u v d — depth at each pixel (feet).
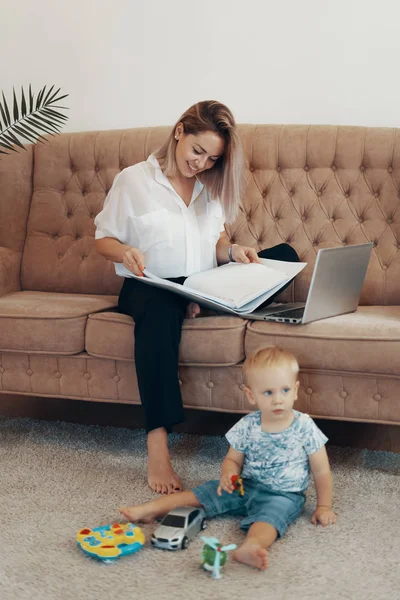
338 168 8.39
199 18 9.50
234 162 7.13
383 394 6.29
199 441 7.34
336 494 5.98
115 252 7.06
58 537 5.33
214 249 7.68
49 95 10.21
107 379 7.03
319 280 6.40
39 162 9.28
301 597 4.48
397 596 4.47
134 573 4.82
